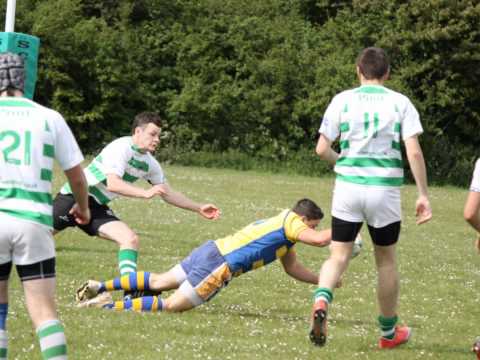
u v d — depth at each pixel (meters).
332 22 144.50
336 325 29.27
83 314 27.50
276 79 137.88
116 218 32.50
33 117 18.25
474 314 34.00
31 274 17.89
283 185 100.81
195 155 133.38
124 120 140.88
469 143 138.00
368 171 24.08
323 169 131.38
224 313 29.97
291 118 136.38
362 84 24.77
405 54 133.38
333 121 24.44
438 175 131.50
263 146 136.00
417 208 23.84
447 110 135.12
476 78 131.00
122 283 29.34
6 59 18.69
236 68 140.25
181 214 63.78
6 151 17.91
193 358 22.86
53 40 134.62
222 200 77.00
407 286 39.53
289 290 35.81
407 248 54.00
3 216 17.67
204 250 28.78
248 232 28.83
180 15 148.62
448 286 40.28
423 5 129.62
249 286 36.03
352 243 24.44
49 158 18.23
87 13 151.50
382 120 24.03
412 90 133.88
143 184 83.00
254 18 143.88
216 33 143.38
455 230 66.44
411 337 27.88
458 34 127.56
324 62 136.38
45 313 17.89
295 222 28.45
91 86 137.50
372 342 26.59
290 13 151.88
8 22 38.38
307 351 24.64
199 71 142.00
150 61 143.25
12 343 23.42
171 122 140.12
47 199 18.14
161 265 40.62
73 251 42.72
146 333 25.52
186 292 28.67
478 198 22.42
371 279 40.38
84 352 22.84
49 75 134.12
